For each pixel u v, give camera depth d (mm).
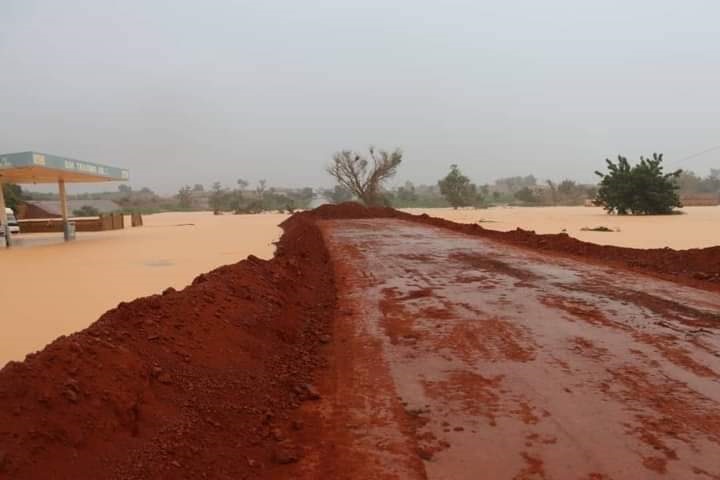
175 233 26422
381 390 5277
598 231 23906
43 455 3330
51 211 52219
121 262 14547
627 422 4383
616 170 40906
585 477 3617
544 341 6570
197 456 3904
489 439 4191
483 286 10133
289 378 5672
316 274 12477
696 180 90500
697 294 8977
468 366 5832
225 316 6828
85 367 4227
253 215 54406
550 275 11086
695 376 5320
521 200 77188
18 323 7730
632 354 6000
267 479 3744
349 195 81375
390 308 8648
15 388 3709
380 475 3736
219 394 4969
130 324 5484
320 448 4160
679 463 3752
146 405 4293
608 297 8859
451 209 63281
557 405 4750
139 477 3494
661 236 21141
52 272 12734
